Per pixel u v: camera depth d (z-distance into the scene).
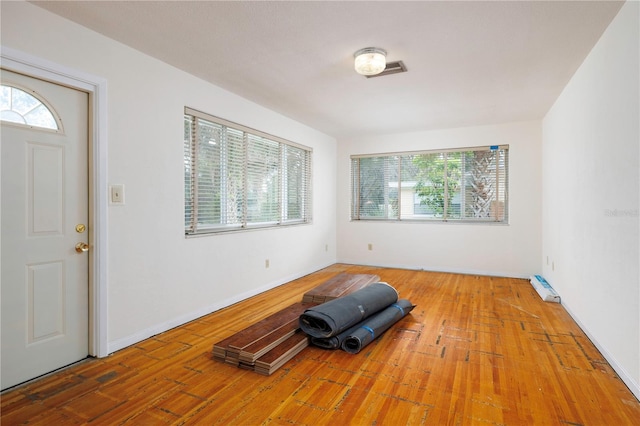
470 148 5.20
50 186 2.20
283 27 2.30
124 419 1.74
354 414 1.78
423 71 3.03
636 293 1.93
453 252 5.33
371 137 5.86
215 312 3.41
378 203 5.88
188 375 2.17
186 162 3.21
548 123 4.35
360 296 2.90
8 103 2.00
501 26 2.27
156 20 2.22
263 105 4.09
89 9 2.08
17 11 1.96
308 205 5.32
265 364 2.18
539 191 4.82
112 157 2.48
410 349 2.57
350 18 2.19
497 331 2.92
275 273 4.43
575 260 3.15
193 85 3.17
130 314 2.62
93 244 2.39
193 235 3.20
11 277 2.03
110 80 2.46
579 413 1.78
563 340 2.73
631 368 1.98
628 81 2.02
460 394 1.96
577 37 2.43
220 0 1.99
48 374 2.18
